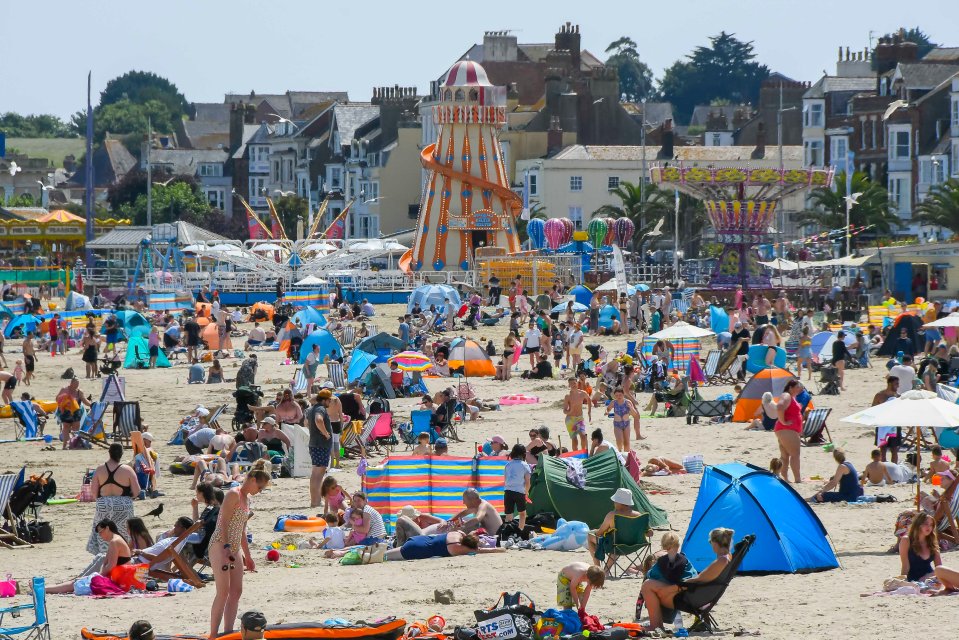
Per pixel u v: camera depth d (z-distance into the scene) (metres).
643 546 44.62
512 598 36.62
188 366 129.75
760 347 97.06
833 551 44.62
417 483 55.69
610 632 35.84
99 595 43.81
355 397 79.06
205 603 42.31
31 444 85.94
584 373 97.19
